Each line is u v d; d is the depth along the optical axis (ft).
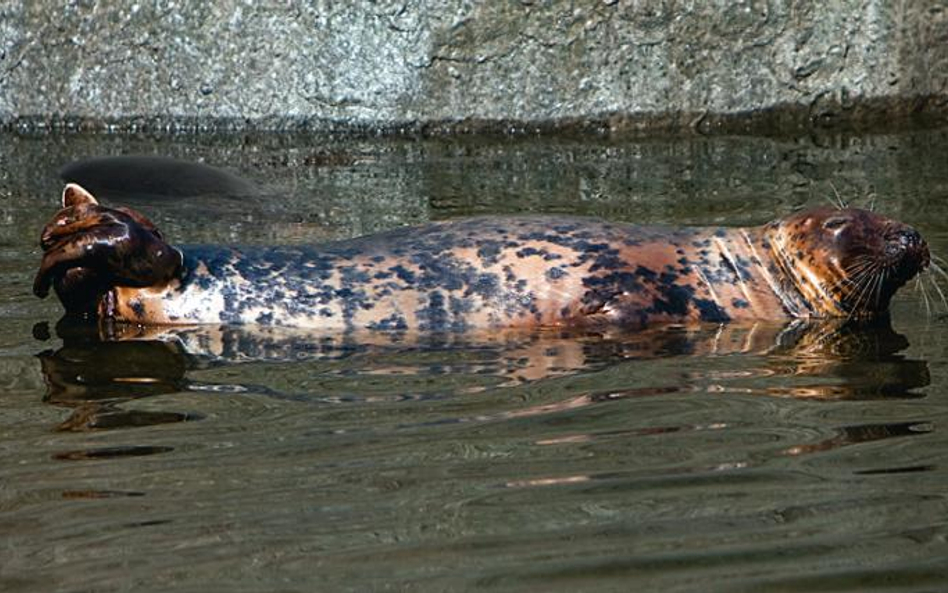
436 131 155.94
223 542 57.11
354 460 66.74
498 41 154.51
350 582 53.06
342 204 127.34
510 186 133.39
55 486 64.03
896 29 155.02
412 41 154.10
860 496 61.05
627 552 55.42
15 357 86.22
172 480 64.44
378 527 58.34
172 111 157.79
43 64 158.40
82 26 157.58
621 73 155.22
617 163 142.41
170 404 76.79
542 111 155.53
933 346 87.66
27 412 75.66
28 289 101.71
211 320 92.53
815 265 95.61
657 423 72.23
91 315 94.73
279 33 155.74
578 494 61.82
